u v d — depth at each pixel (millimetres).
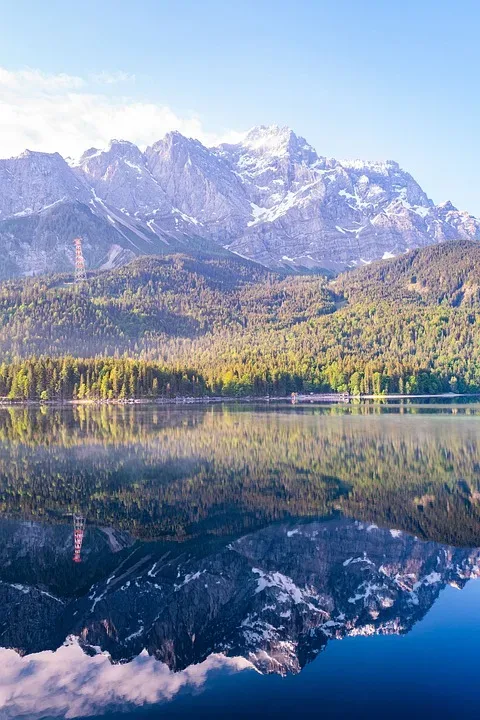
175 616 38062
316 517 58594
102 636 36156
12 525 56438
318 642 34250
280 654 33250
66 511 61219
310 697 28703
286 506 62938
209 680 30875
